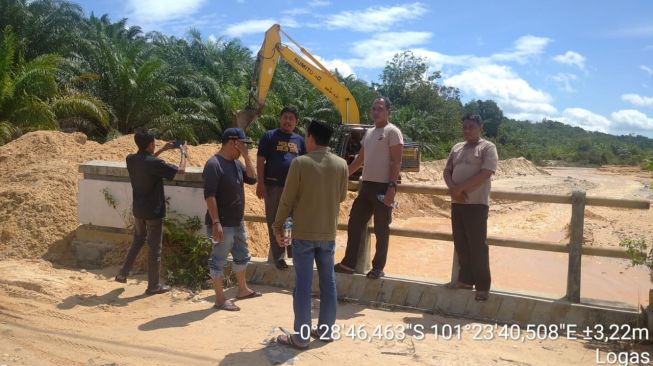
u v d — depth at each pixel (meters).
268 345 4.88
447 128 52.56
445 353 4.81
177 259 6.83
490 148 5.54
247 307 5.93
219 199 5.80
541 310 5.55
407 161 9.23
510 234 14.46
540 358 4.79
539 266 10.44
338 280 6.32
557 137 141.62
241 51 36.19
